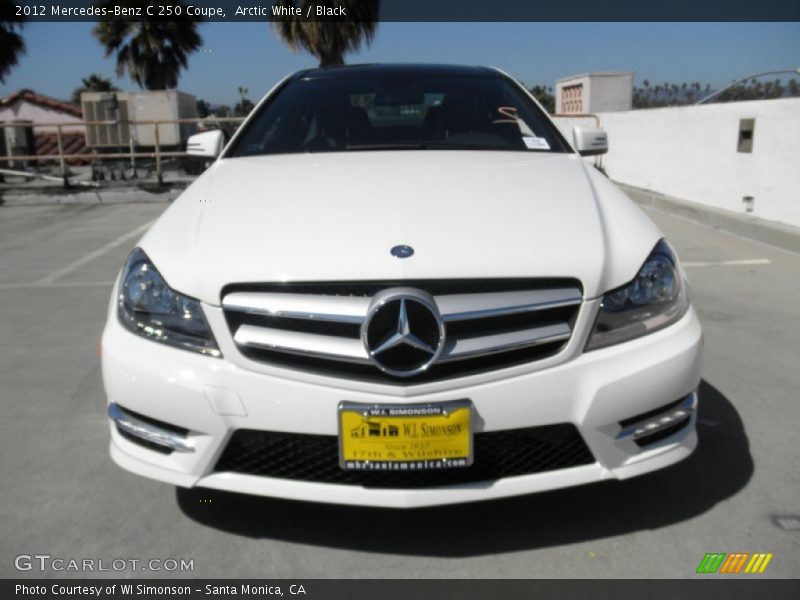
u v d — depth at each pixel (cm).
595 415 197
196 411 197
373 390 192
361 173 256
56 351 385
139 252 219
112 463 263
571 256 201
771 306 446
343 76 354
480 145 304
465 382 193
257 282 196
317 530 221
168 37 2453
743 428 283
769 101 677
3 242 712
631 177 991
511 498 235
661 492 238
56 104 2230
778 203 671
